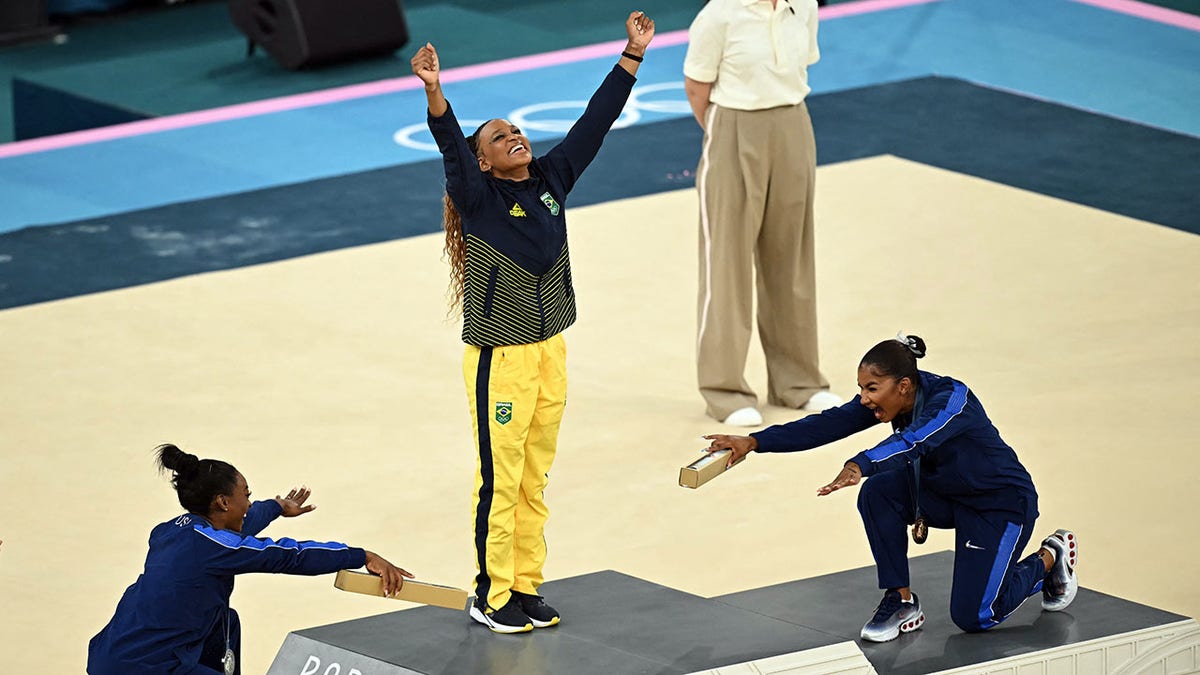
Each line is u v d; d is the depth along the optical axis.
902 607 20.91
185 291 37.81
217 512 19.39
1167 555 24.98
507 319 19.58
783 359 31.39
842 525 26.47
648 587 21.95
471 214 19.38
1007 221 41.56
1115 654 20.64
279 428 30.48
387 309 36.59
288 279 38.56
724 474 28.44
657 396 31.97
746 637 20.23
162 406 31.50
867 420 20.64
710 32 29.73
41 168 48.16
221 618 19.50
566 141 20.22
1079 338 34.03
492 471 19.95
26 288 38.25
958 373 32.34
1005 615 20.91
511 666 19.47
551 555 25.48
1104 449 28.80
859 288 37.22
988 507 20.55
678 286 37.94
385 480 28.31
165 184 46.56
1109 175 45.28
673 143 48.94
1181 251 39.22
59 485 28.23
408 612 21.05
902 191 43.91
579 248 40.31
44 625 23.72
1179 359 32.84
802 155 30.12
